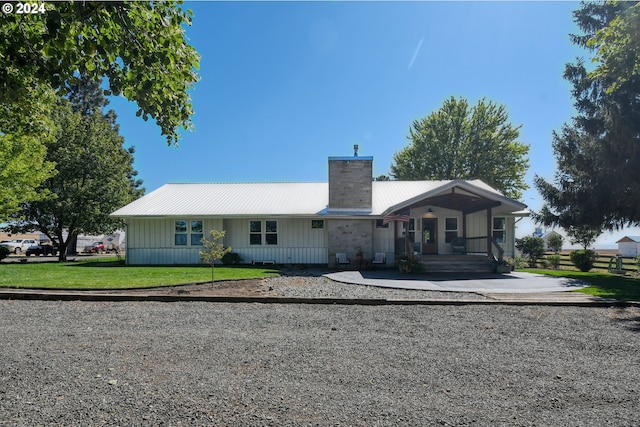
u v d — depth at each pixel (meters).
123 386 3.88
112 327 6.35
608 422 3.25
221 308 8.07
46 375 4.15
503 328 6.47
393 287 11.55
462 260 16.69
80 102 45.06
